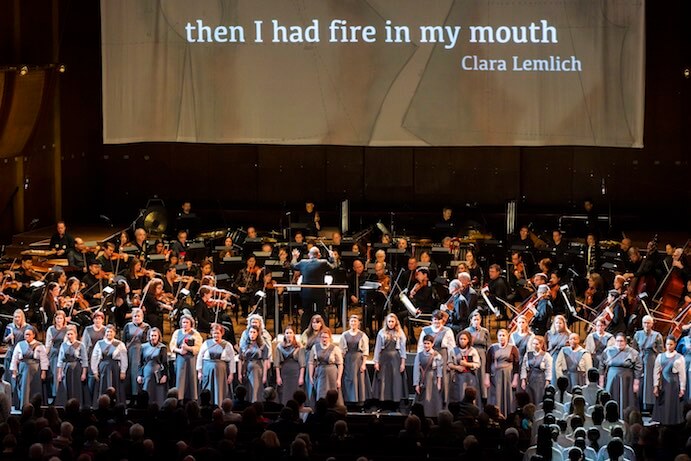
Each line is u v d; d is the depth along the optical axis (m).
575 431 16.72
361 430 18.11
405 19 28.03
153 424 17.73
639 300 24.95
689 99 35.38
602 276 28.95
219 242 32.97
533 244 30.92
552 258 30.03
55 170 35.59
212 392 22.02
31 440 16.50
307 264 24.88
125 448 15.89
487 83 28.05
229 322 24.61
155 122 28.70
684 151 35.59
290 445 15.98
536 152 36.53
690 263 28.92
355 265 26.47
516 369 22.14
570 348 21.89
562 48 27.78
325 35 28.22
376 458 16.23
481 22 27.88
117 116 28.73
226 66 28.47
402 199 37.19
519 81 27.95
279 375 22.16
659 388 21.70
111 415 18.45
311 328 22.30
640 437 16.61
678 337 23.38
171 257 27.98
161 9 28.39
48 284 24.64
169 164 37.78
